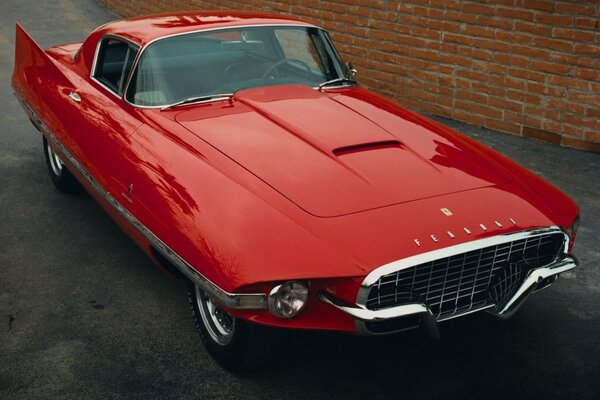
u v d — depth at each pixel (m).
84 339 4.11
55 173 6.05
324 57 5.26
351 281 3.25
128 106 4.71
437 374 3.80
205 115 4.41
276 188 3.62
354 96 4.88
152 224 3.81
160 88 4.65
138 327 4.24
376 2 8.36
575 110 7.00
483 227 3.51
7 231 5.45
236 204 3.54
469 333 4.16
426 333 3.44
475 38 7.52
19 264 4.96
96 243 5.28
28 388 3.67
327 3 8.99
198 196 3.65
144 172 4.01
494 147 7.16
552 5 6.84
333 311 3.37
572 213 3.88
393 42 8.33
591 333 4.19
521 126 7.43
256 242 3.31
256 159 3.87
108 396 3.62
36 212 5.78
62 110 5.18
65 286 4.69
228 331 3.80
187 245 3.51
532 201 3.82
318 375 3.79
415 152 4.07
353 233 3.35
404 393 3.65
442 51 7.87
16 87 6.11
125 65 4.94
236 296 3.24
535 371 3.83
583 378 3.77
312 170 3.77
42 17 13.63
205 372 3.82
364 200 3.56
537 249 3.76
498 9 7.24
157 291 4.65
